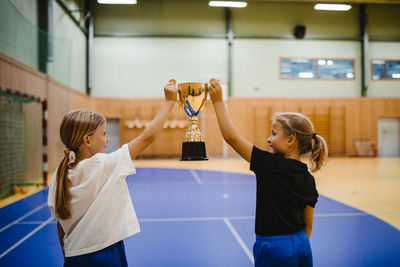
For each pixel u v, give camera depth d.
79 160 1.10
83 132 1.06
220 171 8.46
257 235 1.15
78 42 11.02
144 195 4.94
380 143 13.61
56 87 8.29
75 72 10.60
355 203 4.33
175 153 12.92
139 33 12.47
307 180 1.16
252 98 12.85
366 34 13.19
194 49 12.64
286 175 1.10
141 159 12.80
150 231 3.05
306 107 13.10
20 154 5.90
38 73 7.05
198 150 1.09
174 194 5.02
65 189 1.03
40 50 7.65
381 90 13.53
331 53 13.21
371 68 13.45
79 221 1.04
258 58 12.89
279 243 1.08
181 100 1.15
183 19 12.62
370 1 11.60
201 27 12.68
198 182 6.36
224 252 2.50
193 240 2.79
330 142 13.30
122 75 12.44
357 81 13.39
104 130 1.14
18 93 5.04
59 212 1.03
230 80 12.71
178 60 12.59
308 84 13.14
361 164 10.41
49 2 8.03
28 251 2.52
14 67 5.89
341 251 2.51
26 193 5.16
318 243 2.71
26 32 6.74
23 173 6.01
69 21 9.98
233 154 12.75
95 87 12.33
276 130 1.22
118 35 12.34
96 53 12.34
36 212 3.84
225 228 3.14
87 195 1.02
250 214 3.70
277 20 12.94
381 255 2.43
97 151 1.12
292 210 1.12
